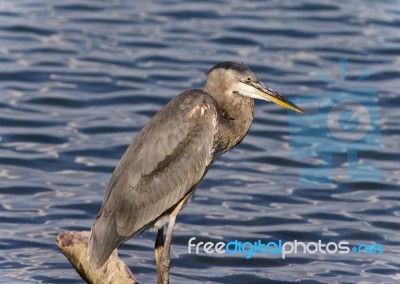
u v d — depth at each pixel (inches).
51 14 910.4
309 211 616.4
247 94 468.4
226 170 664.4
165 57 827.4
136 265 540.1
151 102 753.6
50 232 574.6
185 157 447.5
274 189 641.0
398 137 719.1
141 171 442.6
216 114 455.2
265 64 817.5
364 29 891.4
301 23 901.8
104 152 677.3
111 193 441.1
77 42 853.8
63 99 754.2
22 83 778.8
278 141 708.0
